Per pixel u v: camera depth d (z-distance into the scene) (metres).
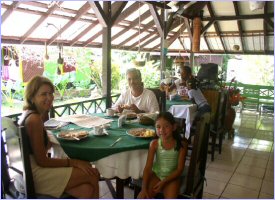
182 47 9.21
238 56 9.80
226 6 6.63
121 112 2.59
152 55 9.57
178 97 3.99
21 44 5.12
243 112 7.14
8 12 4.07
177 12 5.86
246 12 6.68
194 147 1.64
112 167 1.68
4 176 1.68
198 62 9.46
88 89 7.48
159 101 3.27
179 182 1.76
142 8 5.99
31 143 1.54
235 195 2.55
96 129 1.89
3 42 4.80
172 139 1.79
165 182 1.70
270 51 7.98
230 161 3.45
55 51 6.37
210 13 6.93
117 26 6.26
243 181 2.86
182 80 4.25
